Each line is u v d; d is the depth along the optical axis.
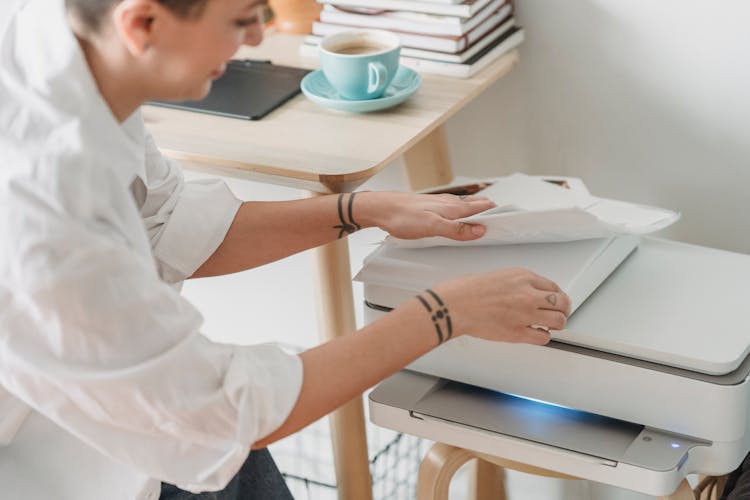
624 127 1.54
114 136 0.87
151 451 0.90
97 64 0.86
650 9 1.44
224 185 1.21
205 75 0.85
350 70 1.33
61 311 0.81
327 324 1.39
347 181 1.19
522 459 1.11
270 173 1.22
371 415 1.18
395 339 0.93
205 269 1.20
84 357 0.84
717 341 1.06
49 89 0.84
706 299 1.14
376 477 1.78
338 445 1.46
